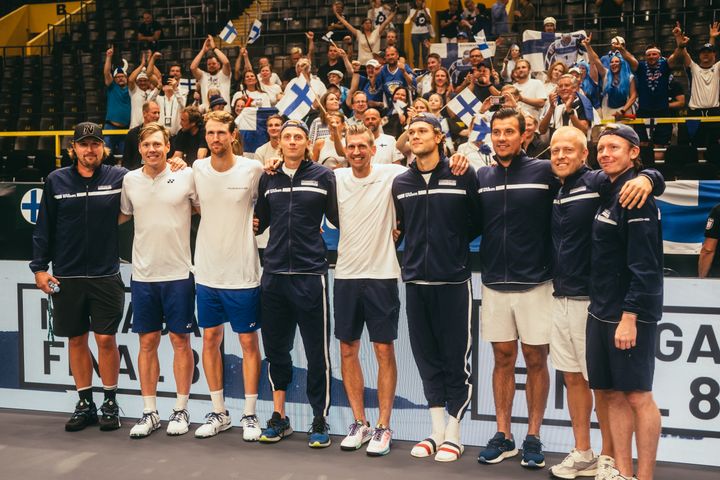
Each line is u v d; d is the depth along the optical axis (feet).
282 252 13.84
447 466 13.00
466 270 13.35
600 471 12.07
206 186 14.20
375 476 12.48
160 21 48.21
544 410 13.10
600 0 39.91
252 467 12.91
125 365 15.96
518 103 24.09
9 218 17.26
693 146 26.16
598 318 11.56
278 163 13.96
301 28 44.75
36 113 43.55
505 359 13.23
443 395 13.80
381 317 13.64
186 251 14.61
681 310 13.15
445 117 24.09
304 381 15.07
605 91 27.20
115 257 14.94
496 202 12.86
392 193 13.62
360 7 44.42
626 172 11.46
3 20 55.42
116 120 32.40
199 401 15.58
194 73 31.37
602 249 11.50
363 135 13.39
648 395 11.34
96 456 13.50
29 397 16.46
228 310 14.30
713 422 13.02
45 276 14.82
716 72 27.86
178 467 12.92
